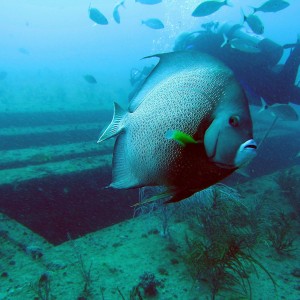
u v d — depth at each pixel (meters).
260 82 6.33
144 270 3.15
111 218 5.17
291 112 4.77
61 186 5.01
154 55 1.05
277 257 3.69
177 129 0.96
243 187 6.58
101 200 5.34
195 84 0.97
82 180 5.29
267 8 5.69
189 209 4.55
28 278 2.86
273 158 9.82
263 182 6.98
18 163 6.00
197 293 2.82
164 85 1.03
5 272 2.92
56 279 2.88
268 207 5.44
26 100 15.94
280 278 3.24
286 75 6.16
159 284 2.92
